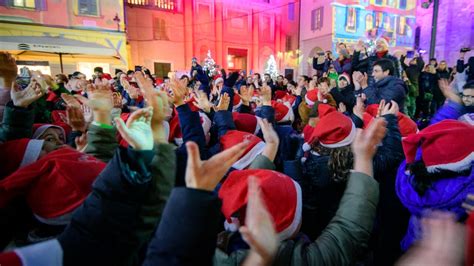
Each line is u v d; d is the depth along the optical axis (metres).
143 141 0.86
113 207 0.79
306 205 1.75
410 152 1.28
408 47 22.81
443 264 0.58
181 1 18.61
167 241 0.67
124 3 16.89
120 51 15.47
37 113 3.09
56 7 13.88
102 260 0.77
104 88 2.04
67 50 13.85
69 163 1.02
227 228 1.16
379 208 1.67
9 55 1.91
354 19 21.00
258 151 1.80
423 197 1.17
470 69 6.45
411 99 5.72
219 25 20.06
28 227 1.04
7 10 12.88
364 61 4.59
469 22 18.80
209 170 0.71
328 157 1.67
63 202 0.97
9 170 1.28
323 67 8.05
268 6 21.83
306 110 3.65
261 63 22.11
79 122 1.80
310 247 0.98
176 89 1.84
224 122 2.27
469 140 1.08
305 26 22.94
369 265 1.68
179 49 18.94
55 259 0.70
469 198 1.02
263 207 0.69
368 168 1.06
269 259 0.66
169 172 0.96
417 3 22.77
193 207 0.67
